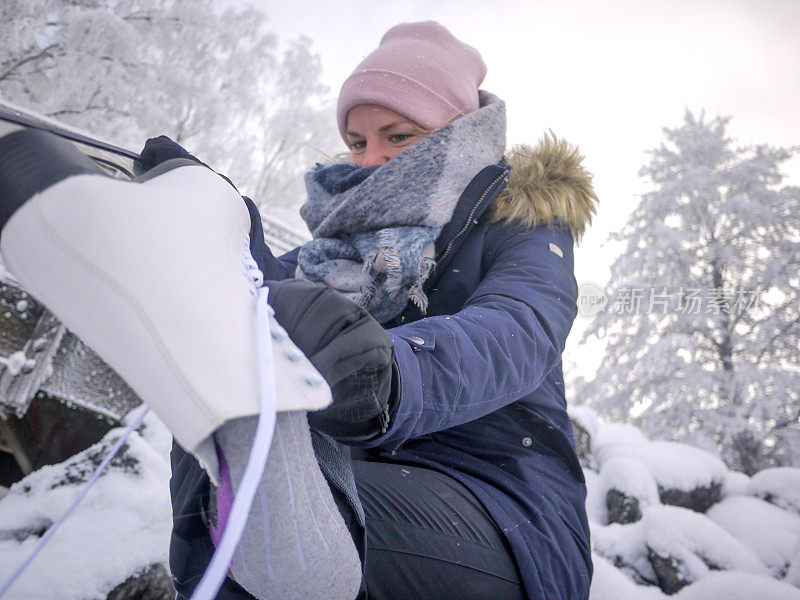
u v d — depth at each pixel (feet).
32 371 7.98
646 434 45.16
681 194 48.96
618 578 7.55
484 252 3.59
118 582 4.04
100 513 4.54
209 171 1.66
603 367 48.85
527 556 2.46
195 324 1.08
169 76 40.06
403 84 4.33
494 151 3.82
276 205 45.60
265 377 1.07
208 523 1.81
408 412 1.68
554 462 3.05
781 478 13.70
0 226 1.17
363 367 1.37
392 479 2.56
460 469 2.85
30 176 1.16
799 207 45.65
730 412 42.78
